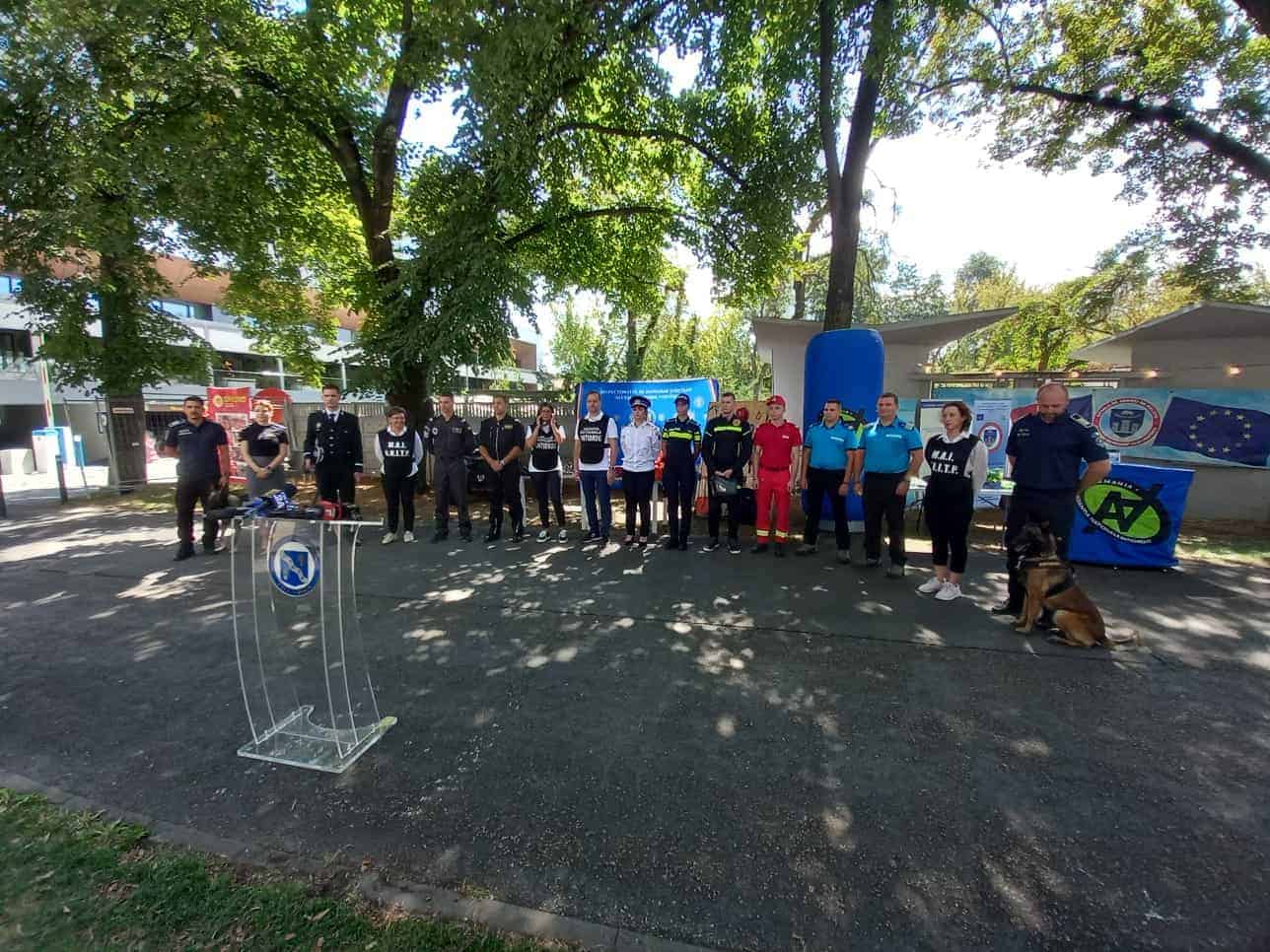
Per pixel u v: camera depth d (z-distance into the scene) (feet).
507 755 9.52
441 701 11.31
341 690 11.44
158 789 8.75
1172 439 28.27
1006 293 83.61
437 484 24.84
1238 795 8.38
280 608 10.11
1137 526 19.88
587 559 21.66
